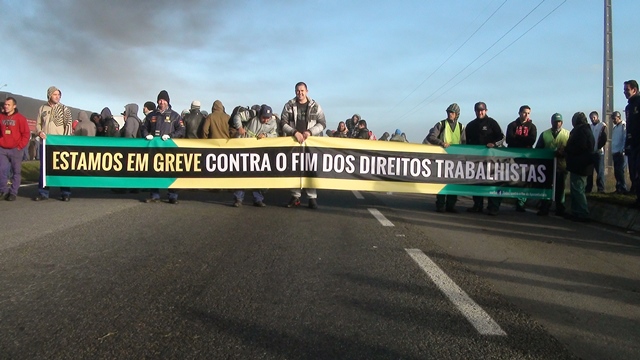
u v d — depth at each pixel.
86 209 8.73
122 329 3.65
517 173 9.54
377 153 9.47
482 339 3.59
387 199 11.76
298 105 9.59
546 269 5.52
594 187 14.58
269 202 10.39
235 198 9.55
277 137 9.45
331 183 9.43
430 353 3.35
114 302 4.18
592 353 3.43
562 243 6.94
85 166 9.55
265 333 3.61
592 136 8.82
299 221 8.05
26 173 16.88
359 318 3.93
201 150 9.49
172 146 9.52
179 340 3.48
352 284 4.76
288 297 4.37
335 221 8.14
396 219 8.54
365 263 5.52
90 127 12.27
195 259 5.54
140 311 3.99
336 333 3.63
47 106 10.70
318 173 9.41
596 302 4.47
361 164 9.46
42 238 6.39
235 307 4.11
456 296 4.48
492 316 4.04
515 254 6.20
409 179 9.48
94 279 4.78
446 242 6.78
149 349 3.34
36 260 5.39
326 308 4.12
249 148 9.45
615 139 12.25
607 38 14.95
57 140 9.56
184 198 10.77
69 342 3.42
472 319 3.95
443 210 9.72
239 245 6.25
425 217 8.94
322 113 9.66
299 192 9.73
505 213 9.91
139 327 3.69
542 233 7.67
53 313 3.93
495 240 7.03
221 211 8.95
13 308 4.02
